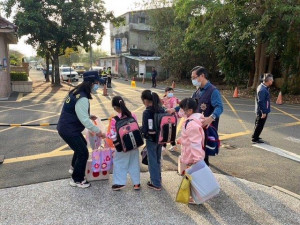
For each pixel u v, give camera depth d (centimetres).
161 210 348
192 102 350
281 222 327
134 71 3359
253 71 1878
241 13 1399
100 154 418
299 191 409
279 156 558
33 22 1717
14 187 404
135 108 1116
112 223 320
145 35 3447
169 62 2631
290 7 1216
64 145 612
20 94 1553
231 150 593
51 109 1080
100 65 4500
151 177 399
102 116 941
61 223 319
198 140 342
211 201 372
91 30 2053
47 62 2619
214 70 2489
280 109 1162
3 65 1347
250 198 381
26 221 321
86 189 400
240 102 1353
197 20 1666
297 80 1548
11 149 582
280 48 1486
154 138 382
